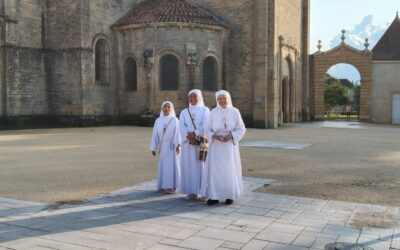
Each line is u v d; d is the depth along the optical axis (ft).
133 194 33.53
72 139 77.25
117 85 117.29
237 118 30.55
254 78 116.06
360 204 29.99
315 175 42.29
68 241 22.06
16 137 80.79
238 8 118.01
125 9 120.98
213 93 114.21
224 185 29.99
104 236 22.90
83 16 108.88
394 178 40.73
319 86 160.45
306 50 154.92
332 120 169.37
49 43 112.37
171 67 111.55
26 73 107.45
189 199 31.71
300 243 21.72
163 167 34.04
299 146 68.23
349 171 44.73
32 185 36.96
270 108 115.34
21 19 106.11
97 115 113.29
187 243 21.75
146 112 111.45
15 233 23.36
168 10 114.52
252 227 24.54
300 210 28.43
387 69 151.02
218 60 115.14
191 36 111.04
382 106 151.74
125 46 115.55
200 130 31.78
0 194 33.35
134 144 69.26
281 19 126.82
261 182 38.17
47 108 113.09
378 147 68.23
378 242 21.88
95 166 47.34
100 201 31.04
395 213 27.63
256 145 69.31
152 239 22.40
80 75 109.19
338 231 23.75
